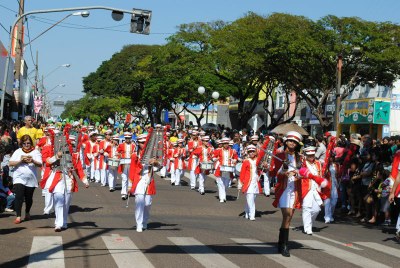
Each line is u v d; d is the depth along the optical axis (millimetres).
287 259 9070
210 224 12953
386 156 15750
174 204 16625
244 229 12359
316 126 48938
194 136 22156
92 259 8492
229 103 74750
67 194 11125
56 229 10906
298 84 35531
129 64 70938
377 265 8969
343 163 16453
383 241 11750
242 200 18609
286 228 9445
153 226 12188
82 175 11508
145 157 11133
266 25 32844
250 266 8422
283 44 30688
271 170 9625
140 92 64750
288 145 9508
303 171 9336
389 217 14297
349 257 9547
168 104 55438
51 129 15078
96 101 82188
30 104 66562
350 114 41906
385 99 38656
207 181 26016
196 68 44344
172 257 8859
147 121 67000
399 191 11523
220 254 9258
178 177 23359
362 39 30328
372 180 14812
